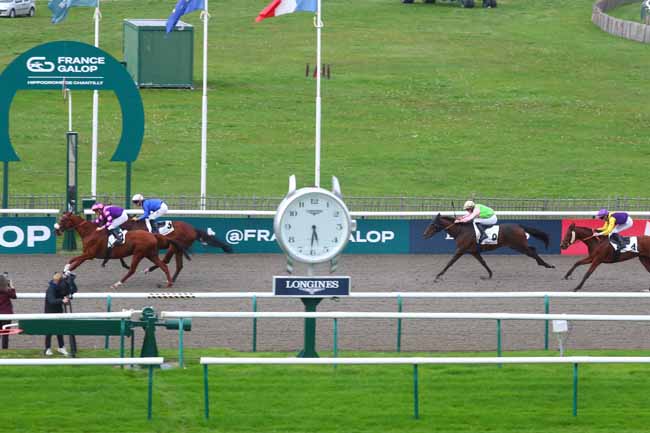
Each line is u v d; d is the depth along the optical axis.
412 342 27.30
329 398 22.30
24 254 37.09
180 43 64.25
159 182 49.50
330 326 28.72
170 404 21.81
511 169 53.75
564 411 21.88
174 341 27.06
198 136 56.91
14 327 25.17
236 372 23.92
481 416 21.47
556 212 39.00
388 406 21.91
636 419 21.52
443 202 45.12
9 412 21.16
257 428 20.78
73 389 22.48
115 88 38.59
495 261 37.75
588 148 58.00
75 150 37.50
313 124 60.22
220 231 38.03
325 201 24.41
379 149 56.38
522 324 29.33
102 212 32.38
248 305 30.61
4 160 38.47
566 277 34.22
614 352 26.16
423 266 36.66
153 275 34.50
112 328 23.28
